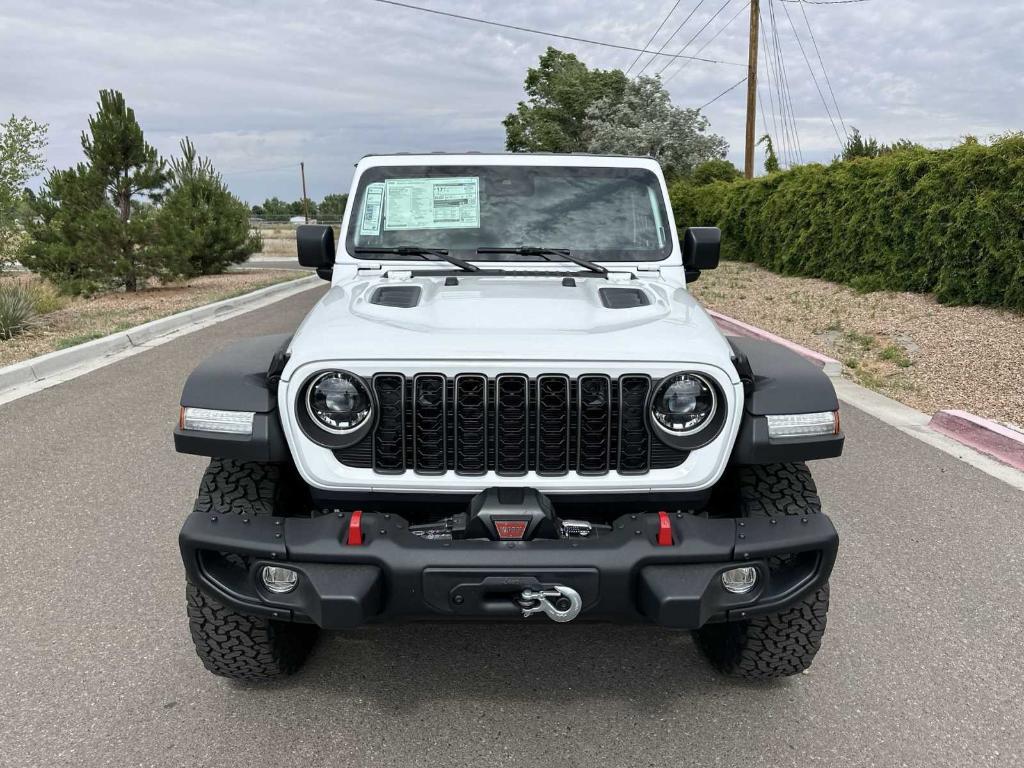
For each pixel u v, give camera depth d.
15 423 6.77
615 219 3.98
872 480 5.54
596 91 51.31
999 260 10.24
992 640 3.52
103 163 16.56
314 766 2.71
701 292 15.83
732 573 2.65
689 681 3.24
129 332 10.60
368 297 3.22
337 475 2.70
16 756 2.74
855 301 12.59
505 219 3.95
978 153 10.42
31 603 3.79
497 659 3.41
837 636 3.56
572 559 2.52
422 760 2.75
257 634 2.94
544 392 2.66
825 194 15.22
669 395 2.65
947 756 2.77
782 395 2.75
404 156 4.06
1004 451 6.06
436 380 2.66
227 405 2.72
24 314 11.15
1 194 14.90
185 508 4.95
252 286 17.91
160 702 3.05
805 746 2.83
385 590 2.57
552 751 2.80
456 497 2.75
